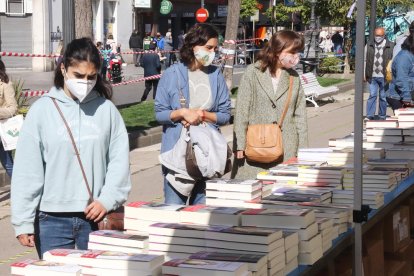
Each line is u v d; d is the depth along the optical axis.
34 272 3.67
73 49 4.50
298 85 6.94
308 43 32.38
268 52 6.84
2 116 10.09
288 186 5.57
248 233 3.84
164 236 4.01
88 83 4.50
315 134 16.47
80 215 4.62
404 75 13.58
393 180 5.79
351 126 17.75
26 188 4.54
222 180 5.06
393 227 5.98
